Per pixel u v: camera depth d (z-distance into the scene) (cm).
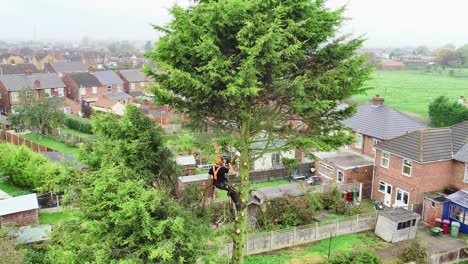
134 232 1252
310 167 3847
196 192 1611
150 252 1225
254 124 1530
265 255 2366
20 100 5725
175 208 1314
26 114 5100
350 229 2670
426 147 2928
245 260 2298
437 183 2964
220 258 1434
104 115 1486
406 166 3009
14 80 6425
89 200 1296
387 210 2728
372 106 3878
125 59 16525
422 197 2912
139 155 1449
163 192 1367
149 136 1450
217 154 1449
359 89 1449
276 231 2427
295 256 2361
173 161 1567
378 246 2519
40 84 6588
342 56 1438
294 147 1479
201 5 1321
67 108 6419
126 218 1221
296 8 1339
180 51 1310
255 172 3631
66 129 5784
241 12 1274
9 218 2570
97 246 1220
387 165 3183
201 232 1347
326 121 1543
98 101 6612
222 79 1238
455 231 2667
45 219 2822
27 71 7281
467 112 4903
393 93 10088
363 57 1401
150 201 1245
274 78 1356
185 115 1468
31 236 2289
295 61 1377
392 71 16462
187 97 1379
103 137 1529
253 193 2917
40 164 3262
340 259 2042
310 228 2528
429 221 2856
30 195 2778
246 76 1216
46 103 5225
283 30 1254
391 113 3703
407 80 13188
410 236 2619
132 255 1234
